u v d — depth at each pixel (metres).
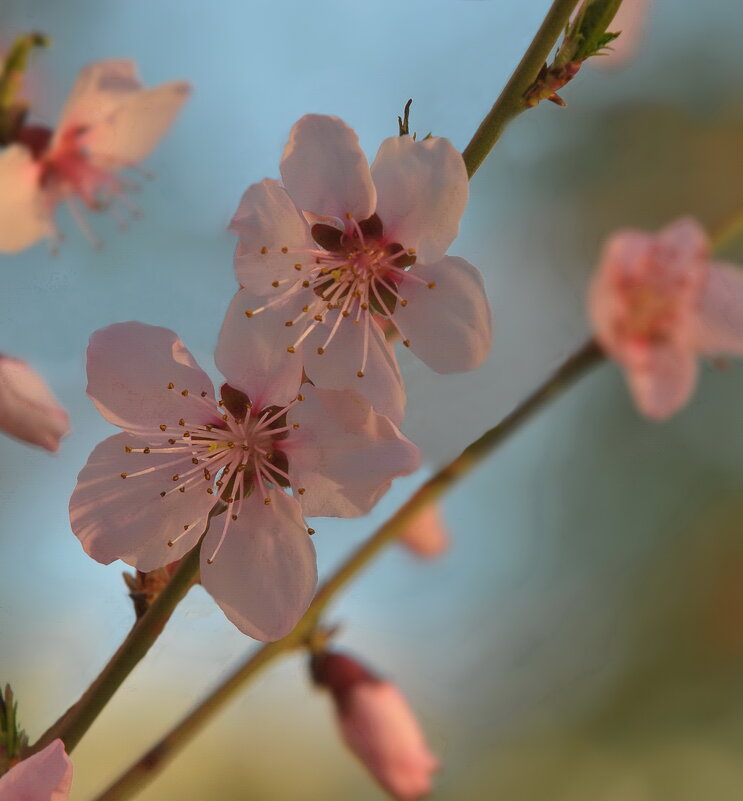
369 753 0.43
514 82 0.38
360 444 0.38
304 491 0.38
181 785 0.62
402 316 0.39
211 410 0.39
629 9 0.45
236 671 0.40
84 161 0.40
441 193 0.39
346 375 0.38
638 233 0.44
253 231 0.38
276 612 0.38
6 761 0.38
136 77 0.40
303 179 0.39
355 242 0.39
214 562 0.38
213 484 0.39
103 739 0.57
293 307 0.39
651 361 0.44
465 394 0.42
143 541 0.38
